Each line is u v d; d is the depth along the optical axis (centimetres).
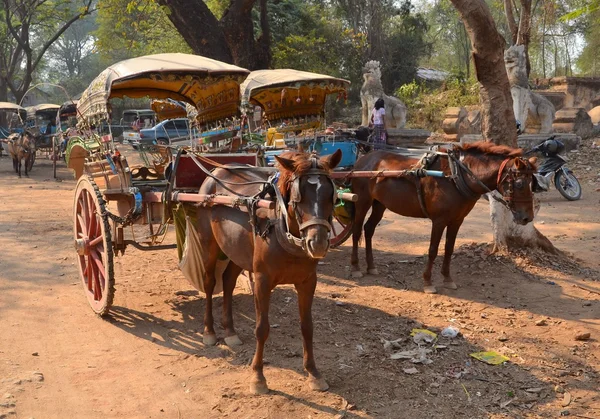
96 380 536
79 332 642
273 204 470
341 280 830
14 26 3434
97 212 661
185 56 719
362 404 492
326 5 3319
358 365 559
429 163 766
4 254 952
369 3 3272
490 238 1049
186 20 1803
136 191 660
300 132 1020
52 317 684
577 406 490
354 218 859
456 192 744
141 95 770
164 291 776
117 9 2091
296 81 872
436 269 862
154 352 595
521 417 473
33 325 658
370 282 820
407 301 739
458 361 571
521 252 884
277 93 948
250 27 1830
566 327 655
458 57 4716
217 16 2350
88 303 732
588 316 688
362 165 862
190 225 629
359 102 3291
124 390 518
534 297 750
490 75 855
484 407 489
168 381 535
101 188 721
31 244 1023
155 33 2556
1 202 1469
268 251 487
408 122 2917
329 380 529
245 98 845
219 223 569
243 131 815
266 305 503
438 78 3912
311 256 436
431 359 573
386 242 1044
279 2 2669
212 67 669
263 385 508
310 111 997
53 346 605
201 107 802
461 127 2294
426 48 3644
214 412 482
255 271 505
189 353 593
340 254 963
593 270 856
